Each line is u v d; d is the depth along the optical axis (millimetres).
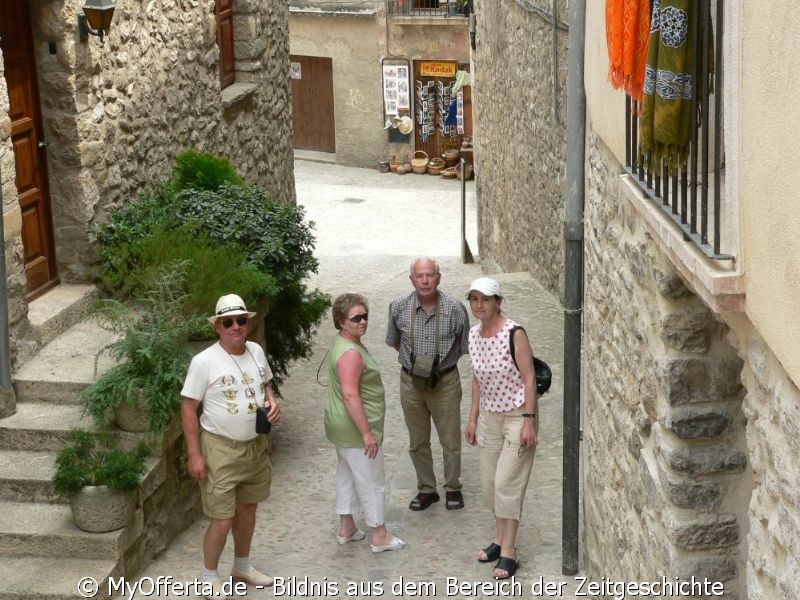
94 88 9445
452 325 8258
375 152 32531
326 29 32406
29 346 8562
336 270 20188
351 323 7645
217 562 7293
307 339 11141
